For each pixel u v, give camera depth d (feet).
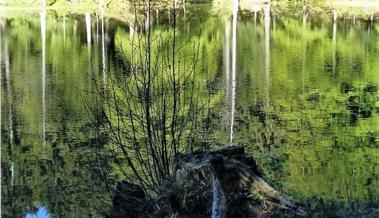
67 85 83.35
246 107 64.13
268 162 40.47
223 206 18.98
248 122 55.93
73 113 63.21
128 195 26.71
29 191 37.68
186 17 151.94
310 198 31.53
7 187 38.83
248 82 82.64
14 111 66.69
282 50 127.24
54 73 97.14
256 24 189.67
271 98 70.95
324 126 54.49
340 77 89.10
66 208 33.53
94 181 36.27
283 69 97.76
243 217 18.80
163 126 26.48
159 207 24.04
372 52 122.11
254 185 19.40
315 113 61.21
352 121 56.59
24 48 139.33
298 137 49.52
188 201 20.59
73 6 257.34
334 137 49.65
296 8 241.55
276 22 198.49
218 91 72.43
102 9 174.19
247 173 19.74
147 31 30.14
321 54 119.75
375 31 168.35
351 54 119.03
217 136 49.24
